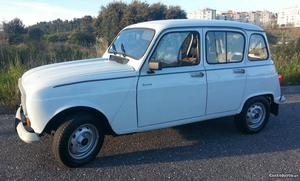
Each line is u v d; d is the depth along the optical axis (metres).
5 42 14.41
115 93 4.44
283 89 9.74
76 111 4.37
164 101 4.82
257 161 4.81
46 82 4.16
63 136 4.24
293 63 11.48
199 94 5.11
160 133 5.80
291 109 7.72
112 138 5.48
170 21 5.08
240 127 5.86
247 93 5.69
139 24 5.32
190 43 5.00
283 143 5.55
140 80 4.60
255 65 5.75
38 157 4.75
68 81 4.19
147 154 4.95
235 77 5.46
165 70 4.79
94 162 4.64
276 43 13.95
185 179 4.22
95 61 5.14
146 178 4.22
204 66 5.15
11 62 9.56
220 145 5.38
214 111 5.37
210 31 5.19
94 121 4.45
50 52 11.10
